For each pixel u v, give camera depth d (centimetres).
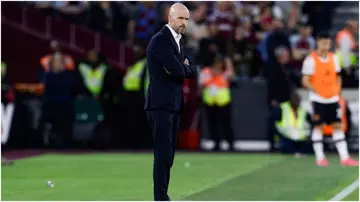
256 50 7150
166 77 3116
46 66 6956
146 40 7225
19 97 6694
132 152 6281
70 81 6500
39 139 6625
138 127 6556
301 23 7875
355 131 6550
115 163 5341
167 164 3116
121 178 4431
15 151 6312
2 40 7856
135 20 7762
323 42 5044
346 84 6750
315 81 5075
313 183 4116
